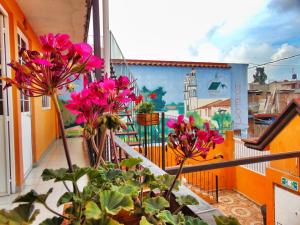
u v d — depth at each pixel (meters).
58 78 0.61
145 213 0.67
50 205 2.53
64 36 0.60
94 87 0.74
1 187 3.03
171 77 9.38
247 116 10.62
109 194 0.60
